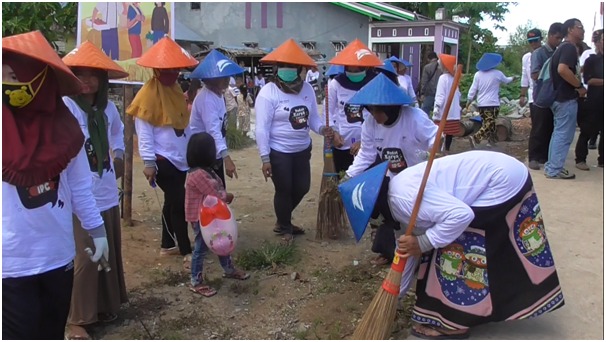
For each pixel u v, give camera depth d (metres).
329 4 23.94
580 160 7.72
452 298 3.44
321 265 4.96
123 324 3.98
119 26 5.59
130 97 6.04
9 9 5.41
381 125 4.42
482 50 27.89
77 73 3.55
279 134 5.34
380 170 3.45
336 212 5.56
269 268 4.91
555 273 3.44
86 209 2.83
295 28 24.81
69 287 2.82
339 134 5.56
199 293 4.41
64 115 2.65
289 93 5.30
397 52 21.36
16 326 2.59
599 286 4.19
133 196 7.41
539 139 7.71
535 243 3.41
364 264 4.95
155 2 5.76
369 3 22.78
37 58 2.37
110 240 3.86
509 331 3.58
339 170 5.79
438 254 3.47
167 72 4.71
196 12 25.61
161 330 3.87
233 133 11.44
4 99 2.41
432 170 3.40
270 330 3.87
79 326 3.75
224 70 5.00
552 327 3.63
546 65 7.12
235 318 4.05
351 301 4.25
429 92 12.19
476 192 3.35
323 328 3.87
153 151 4.79
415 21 19.16
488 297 3.38
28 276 2.59
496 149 10.32
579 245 4.98
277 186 5.48
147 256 5.26
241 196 7.36
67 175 2.75
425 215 3.27
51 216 2.62
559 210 5.93
